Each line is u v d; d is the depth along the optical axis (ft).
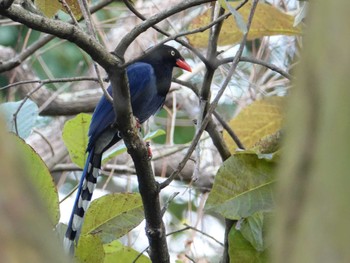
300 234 8.52
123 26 47.03
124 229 27.48
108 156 30.40
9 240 8.46
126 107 22.40
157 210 24.44
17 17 20.06
